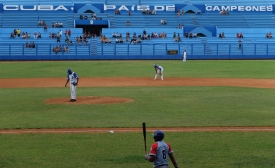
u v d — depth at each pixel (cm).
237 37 11075
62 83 5497
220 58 10350
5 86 5184
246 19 11812
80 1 12319
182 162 2017
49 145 2308
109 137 2489
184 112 3266
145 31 10844
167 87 4972
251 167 1945
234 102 3775
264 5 12319
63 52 10175
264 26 11644
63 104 3691
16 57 9900
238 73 6806
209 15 11938
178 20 11688
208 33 11306
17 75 6594
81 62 9388
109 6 11962
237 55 10369
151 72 6969
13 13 11619
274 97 4103
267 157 2094
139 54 10338
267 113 3222
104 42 10469
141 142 2375
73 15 11612
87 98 4038
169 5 12112
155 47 10412
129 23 11325
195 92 4491
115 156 2112
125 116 3109
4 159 2055
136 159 2064
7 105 3653
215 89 4766
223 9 12075
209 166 1956
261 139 2434
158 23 11531
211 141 2391
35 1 12250
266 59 10319
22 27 11019
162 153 1476
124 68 7775
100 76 6362
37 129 2709
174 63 9069
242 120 2950
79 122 2895
